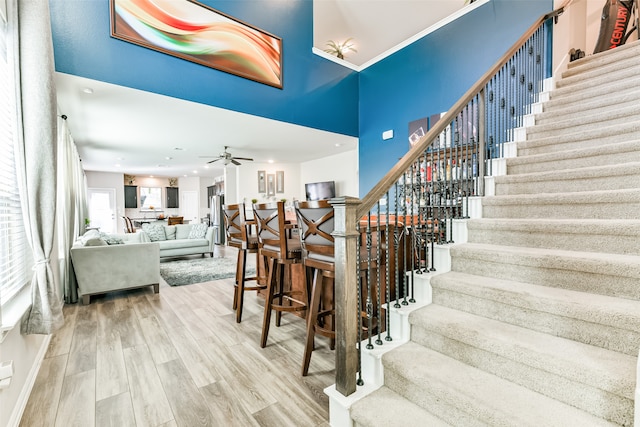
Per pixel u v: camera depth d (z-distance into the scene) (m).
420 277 1.95
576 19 4.02
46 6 1.94
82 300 3.60
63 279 3.66
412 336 1.75
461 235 2.28
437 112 4.72
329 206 1.76
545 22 3.57
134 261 3.92
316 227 1.88
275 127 5.04
